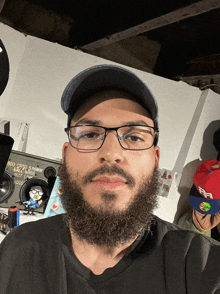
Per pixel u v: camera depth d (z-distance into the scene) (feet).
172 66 7.56
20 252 1.77
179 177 5.83
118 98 2.10
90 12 6.40
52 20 6.55
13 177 4.24
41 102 5.39
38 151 5.37
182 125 6.18
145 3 4.96
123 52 7.25
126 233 1.72
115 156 1.81
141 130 2.01
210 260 1.61
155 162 2.11
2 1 4.54
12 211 3.76
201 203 4.70
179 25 6.28
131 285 1.56
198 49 7.14
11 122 5.01
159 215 5.65
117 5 5.70
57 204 4.20
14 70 5.18
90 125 2.01
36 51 5.32
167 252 1.69
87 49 6.66
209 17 5.53
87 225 1.74
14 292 1.59
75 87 2.15
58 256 1.71
